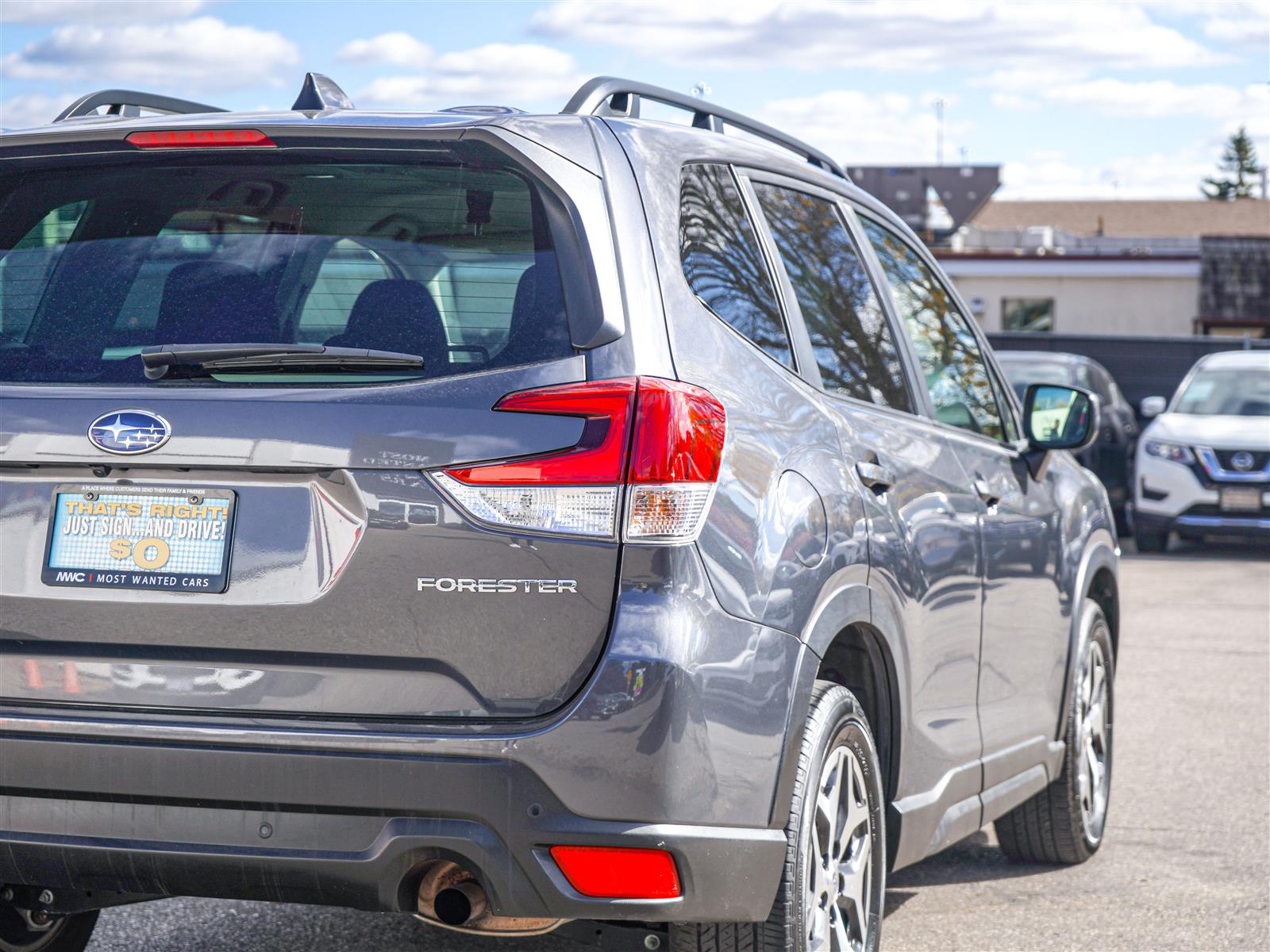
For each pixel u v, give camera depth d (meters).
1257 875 5.31
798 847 3.15
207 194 3.17
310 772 2.83
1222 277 43.03
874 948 3.66
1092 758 5.56
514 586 2.80
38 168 3.27
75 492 2.98
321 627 2.85
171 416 2.92
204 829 2.88
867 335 4.08
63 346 3.08
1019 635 4.74
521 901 2.82
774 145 4.07
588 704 2.78
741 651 2.96
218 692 2.90
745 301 3.42
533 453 2.81
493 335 2.91
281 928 4.61
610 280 2.95
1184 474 15.98
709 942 3.14
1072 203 79.44
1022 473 4.94
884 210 4.61
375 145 3.05
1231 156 142.38
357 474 2.84
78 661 2.97
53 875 2.98
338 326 2.97
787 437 3.30
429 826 2.81
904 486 3.87
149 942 4.46
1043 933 4.67
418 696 2.84
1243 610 12.23
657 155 3.30
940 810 4.14
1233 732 7.69
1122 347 24.25
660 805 2.80
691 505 2.88
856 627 3.57
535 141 3.04
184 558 2.92
